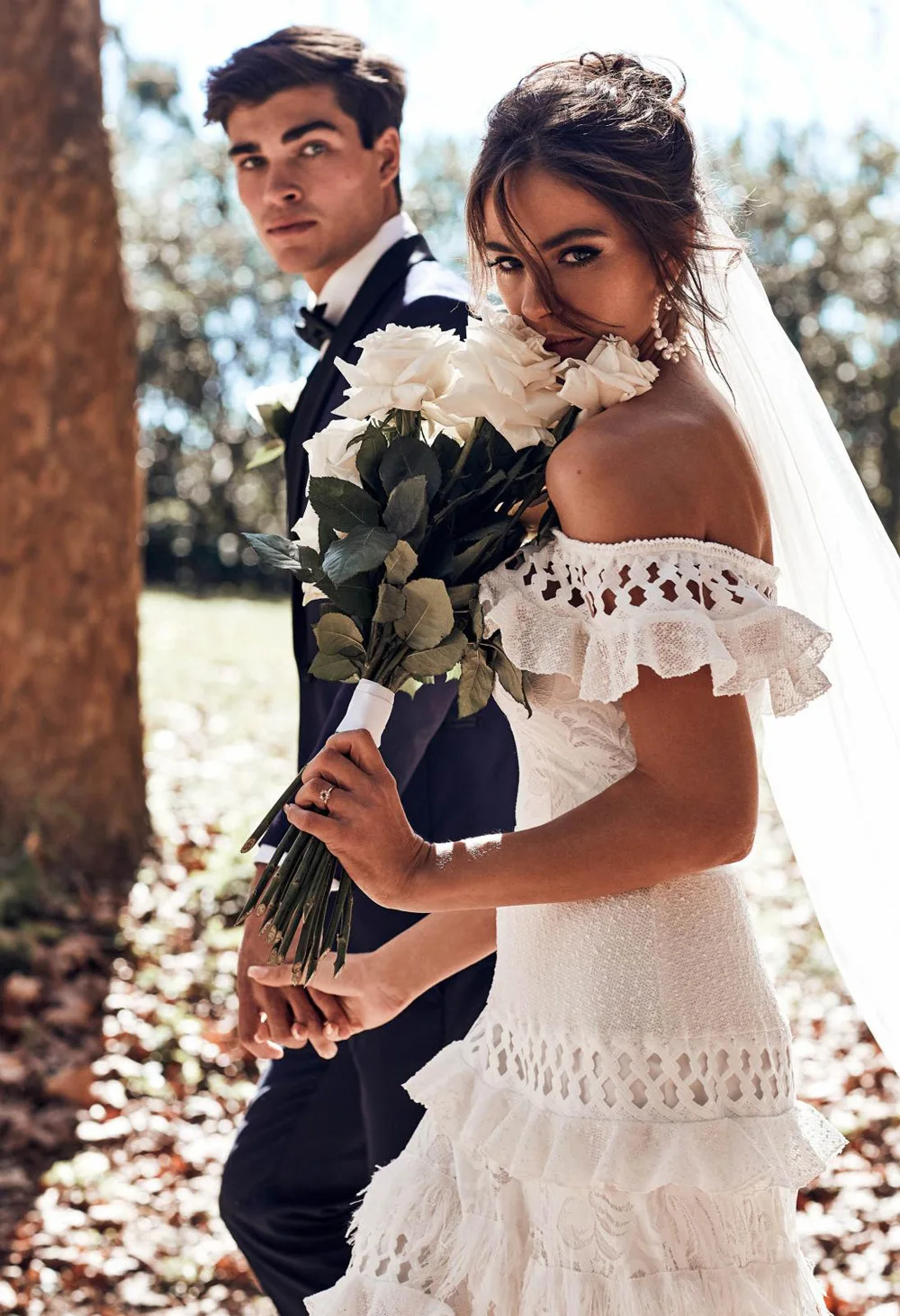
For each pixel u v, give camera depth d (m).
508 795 2.71
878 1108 4.49
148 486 24.84
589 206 1.73
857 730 2.13
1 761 6.02
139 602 6.42
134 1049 4.79
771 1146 1.73
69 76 6.20
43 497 6.11
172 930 5.64
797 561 2.09
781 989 5.51
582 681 1.68
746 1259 1.73
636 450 1.67
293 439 2.94
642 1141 1.72
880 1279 3.59
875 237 21.61
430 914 2.22
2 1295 3.51
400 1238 1.89
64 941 5.36
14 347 6.10
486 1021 1.95
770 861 7.16
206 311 24.88
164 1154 4.24
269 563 1.85
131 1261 3.68
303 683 2.81
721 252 1.94
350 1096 2.71
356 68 3.04
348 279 3.08
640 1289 1.69
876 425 23.53
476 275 1.96
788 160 17.69
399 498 1.77
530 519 1.88
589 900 1.79
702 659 1.58
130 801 6.27
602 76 1.79
